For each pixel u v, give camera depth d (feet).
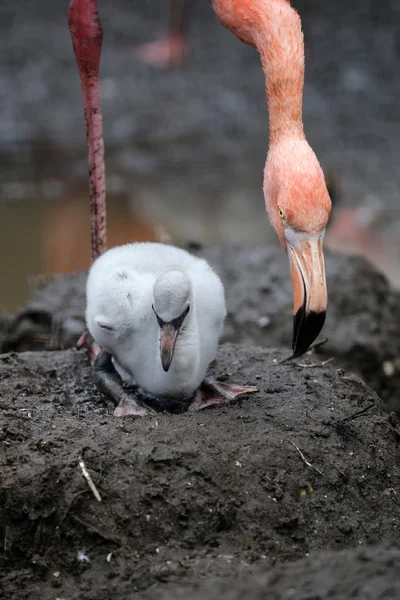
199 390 29.40
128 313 27.94
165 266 29.35
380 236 63.16
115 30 97.25
